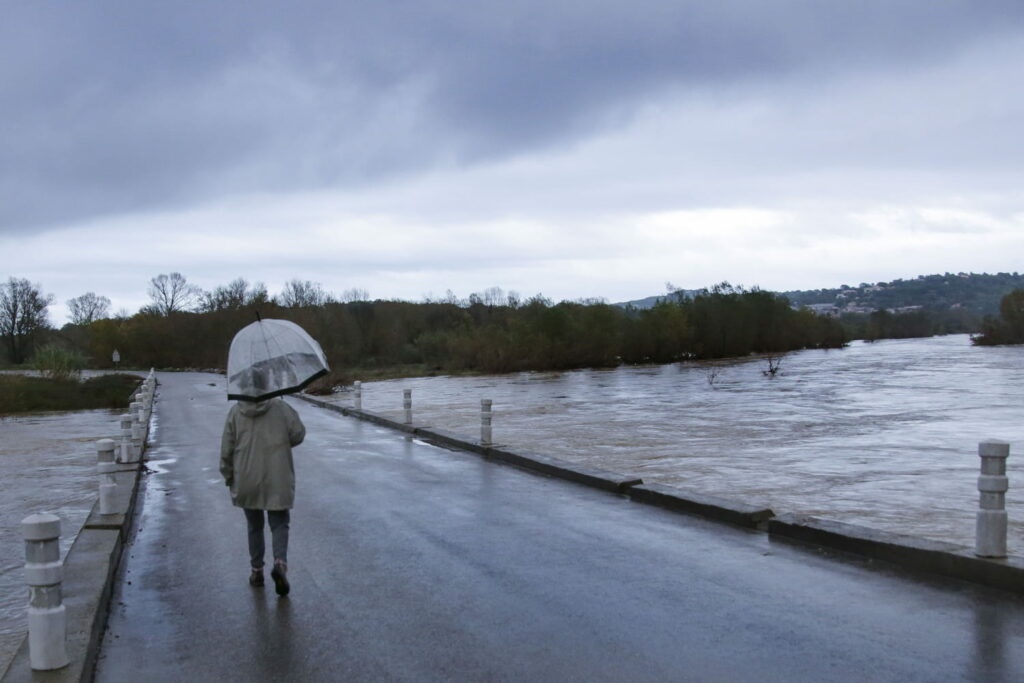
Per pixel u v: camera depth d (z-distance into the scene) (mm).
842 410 24266
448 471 13742
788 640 5504
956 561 6840
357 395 27906
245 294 87125
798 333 94000
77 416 33156
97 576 7031
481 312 83438
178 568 7977
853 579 6922
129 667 5480
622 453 15547
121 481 12828
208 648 5750
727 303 76750
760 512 9117
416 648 5570
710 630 5746
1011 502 10258
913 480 12008
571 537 8688
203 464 15594
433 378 51938
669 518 9617
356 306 73875
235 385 6770
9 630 6418
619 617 6066
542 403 29422
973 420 20750
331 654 5531
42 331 109875
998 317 93000
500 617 6141
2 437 23734
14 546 9383
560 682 4922
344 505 10812
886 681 4797
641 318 69625
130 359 105312
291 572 7605
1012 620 5797
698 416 23234
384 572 7484
